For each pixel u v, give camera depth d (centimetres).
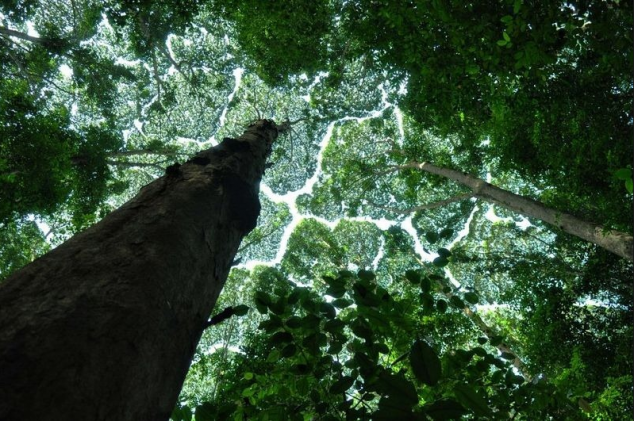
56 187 985
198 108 1997
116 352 126
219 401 547
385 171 1777
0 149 923
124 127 1922
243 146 387
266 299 275
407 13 619
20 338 114
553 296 1078
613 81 752
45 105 1387
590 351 1001
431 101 805
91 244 175
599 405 760
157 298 157
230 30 1755
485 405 185
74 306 133
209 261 217
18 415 96
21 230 1420
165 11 1481
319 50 1217
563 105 767
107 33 1833
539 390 307
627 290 1056
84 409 107
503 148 1028
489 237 1762
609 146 785
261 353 722
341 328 272
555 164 874
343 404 253
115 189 1578
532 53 477
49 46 1302
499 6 539
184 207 232
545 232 1580
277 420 278
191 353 175
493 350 1217
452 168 1414
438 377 173
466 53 590
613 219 816
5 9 1275
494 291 1767
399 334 289
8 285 138
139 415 127
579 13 481
